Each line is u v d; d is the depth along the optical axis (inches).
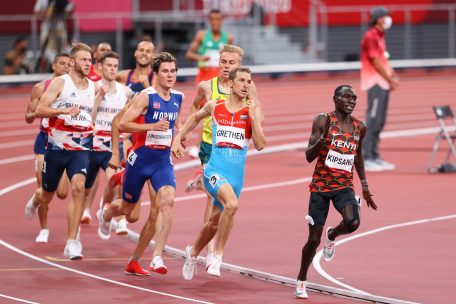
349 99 950.4
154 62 1027.3
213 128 1006.4
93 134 1152.8
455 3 4220.0
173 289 981.8
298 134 2506.2
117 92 1263.5
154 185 1020.5
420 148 2219.5
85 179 1149.7
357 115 2950.3
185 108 2945.4
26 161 2006.6
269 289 986.7
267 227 1326.3
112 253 1162.0
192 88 3449.8
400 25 4168.3
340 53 4094.5
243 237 1259.2
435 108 1851.6
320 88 3619.6
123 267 1087.0
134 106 1019.9
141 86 1338.6
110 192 1246.3
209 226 993.5
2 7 3506.4
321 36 4055.1
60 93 1117.7
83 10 3521.2
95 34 3528.5
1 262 1104.2
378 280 1021.8
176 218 1393.9
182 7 3727.9
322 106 3110.2
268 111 2989.7
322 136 940.6
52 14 3307.1
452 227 1322.6
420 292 968.3
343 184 959.0
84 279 1023.0
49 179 1146.0
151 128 999.6
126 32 3595.0
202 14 3651.6
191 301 927.7
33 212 1237.7
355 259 1127.6
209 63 2026.3
